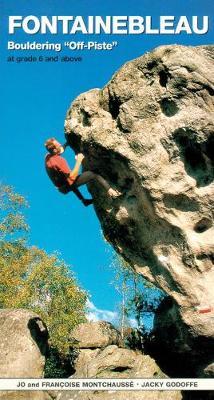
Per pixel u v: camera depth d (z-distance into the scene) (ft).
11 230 161.38
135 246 62.85
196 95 55.42
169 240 58.65
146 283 99.91
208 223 56.75
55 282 134.62
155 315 75.41
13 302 135.23
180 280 57.93
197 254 56.90
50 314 132.77
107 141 57.77
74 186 56.59
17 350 67.21
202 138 54.80
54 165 53.98
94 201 63.21
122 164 58.13
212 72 55.93
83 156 54.80
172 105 56.24
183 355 65.41
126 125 57.36
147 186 56.70
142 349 76.48
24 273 154.30
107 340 95.96
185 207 56.80
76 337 97.91
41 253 156.87
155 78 57.21
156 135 56.49
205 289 57.11
